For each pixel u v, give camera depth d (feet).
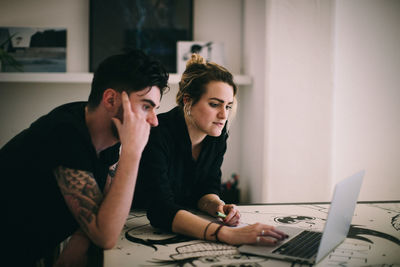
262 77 9.07
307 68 8.95
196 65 4.28
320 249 2.84
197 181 4.77
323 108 9.03
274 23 8.81
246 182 10.36
